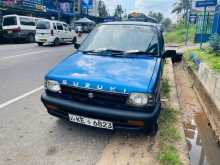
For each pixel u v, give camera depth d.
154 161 3.27
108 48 4.49
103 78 3.42
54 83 3.63
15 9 27.80
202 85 6.92
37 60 10.46
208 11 17.03
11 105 5.08
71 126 4.19
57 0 37.00
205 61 8.38
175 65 12.20
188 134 4.89
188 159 3.26
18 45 17.36
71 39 19.62
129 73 3.59
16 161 3.22
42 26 16.97
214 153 4.29
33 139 3.76
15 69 8.50
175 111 4.77
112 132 4.01
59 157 3.34
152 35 4.69
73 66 3.85
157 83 3.53
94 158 3.34
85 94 3.41
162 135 3.86
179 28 40.50
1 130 4.00
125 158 3.35
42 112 4.75
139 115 3.25
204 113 6.09
